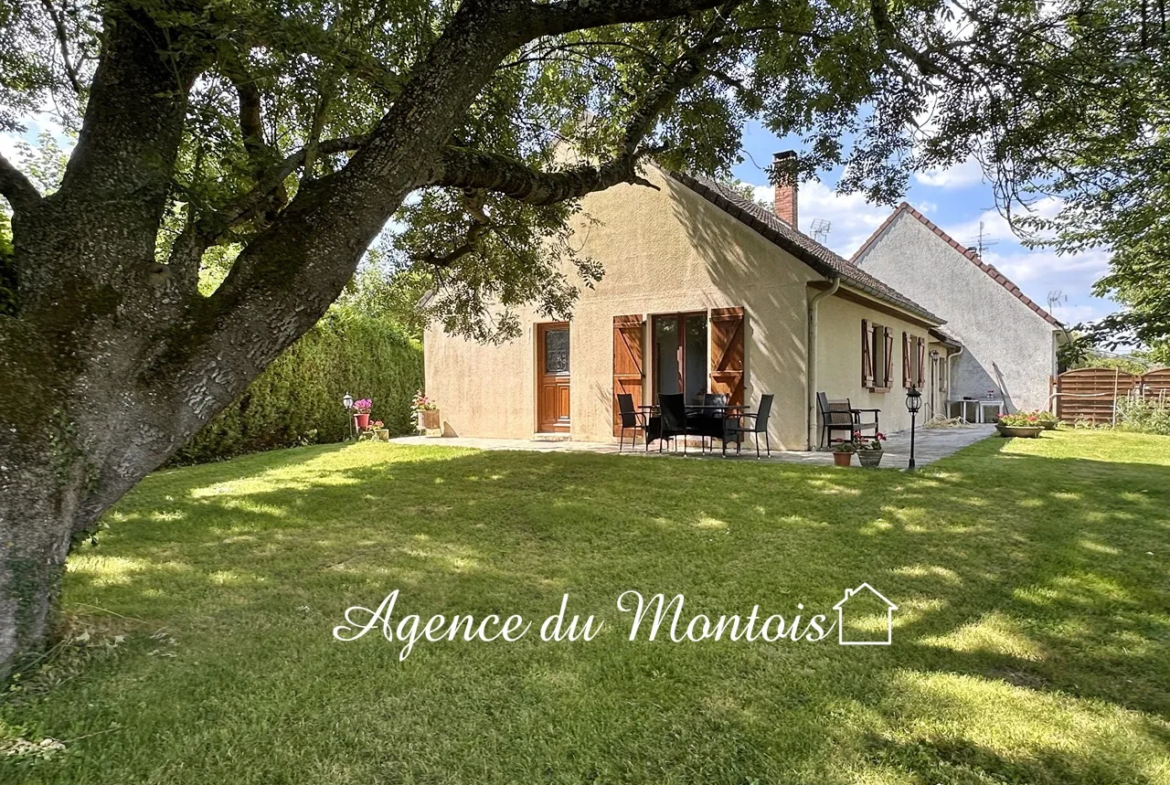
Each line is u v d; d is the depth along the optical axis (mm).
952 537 4441
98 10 2703
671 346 9914
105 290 2623
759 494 5758
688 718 2219
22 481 2389
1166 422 12961
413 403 13008
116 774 1902
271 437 11117
